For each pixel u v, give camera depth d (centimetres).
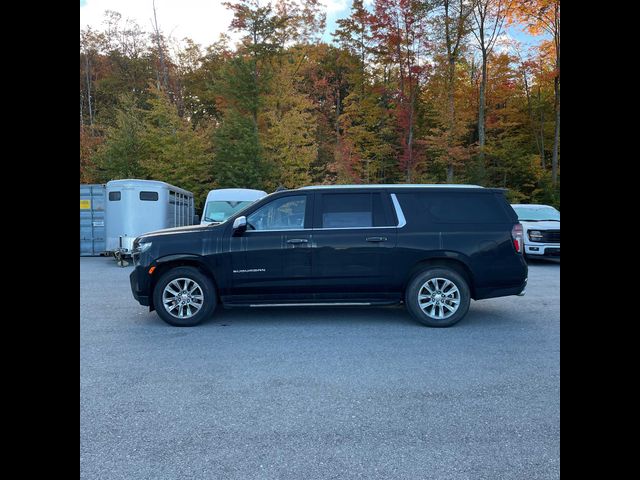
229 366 508
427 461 320
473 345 585
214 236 680
